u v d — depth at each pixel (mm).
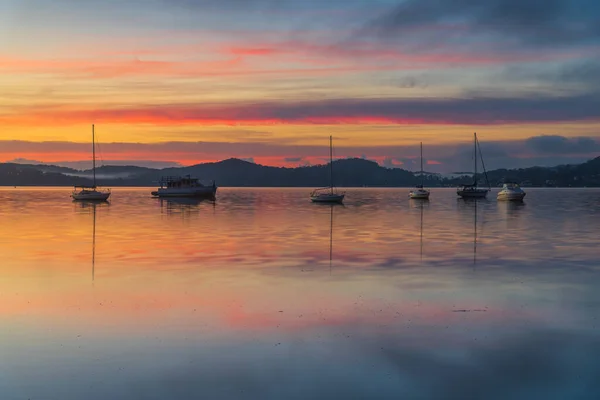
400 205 129125
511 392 14273
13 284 27547
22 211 99625
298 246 43875
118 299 24062
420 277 29594
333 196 140500
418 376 15227
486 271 31594
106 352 16938
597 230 59594
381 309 22312
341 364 16062
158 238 50469
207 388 14375
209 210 103750
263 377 15094
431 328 19641
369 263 34625
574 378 15141
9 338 18312
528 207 118125
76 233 55719
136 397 13867
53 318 20828
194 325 19891
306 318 20891
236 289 26250
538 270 32031
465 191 172750
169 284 27516
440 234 54656
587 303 23469
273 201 156750
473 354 16953
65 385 14523
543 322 20484
